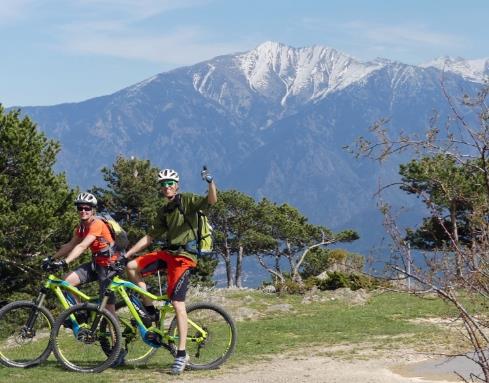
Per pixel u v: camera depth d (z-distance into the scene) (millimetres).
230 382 9438
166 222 9703
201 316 10328
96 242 9961
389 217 5039
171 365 10516
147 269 9922
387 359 11797
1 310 10062
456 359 11492
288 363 11258
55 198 31016
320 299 24453
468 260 4930
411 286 5098
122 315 10688
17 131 29422
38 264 28844
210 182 9266
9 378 9391
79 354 10008
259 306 23422
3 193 29500
